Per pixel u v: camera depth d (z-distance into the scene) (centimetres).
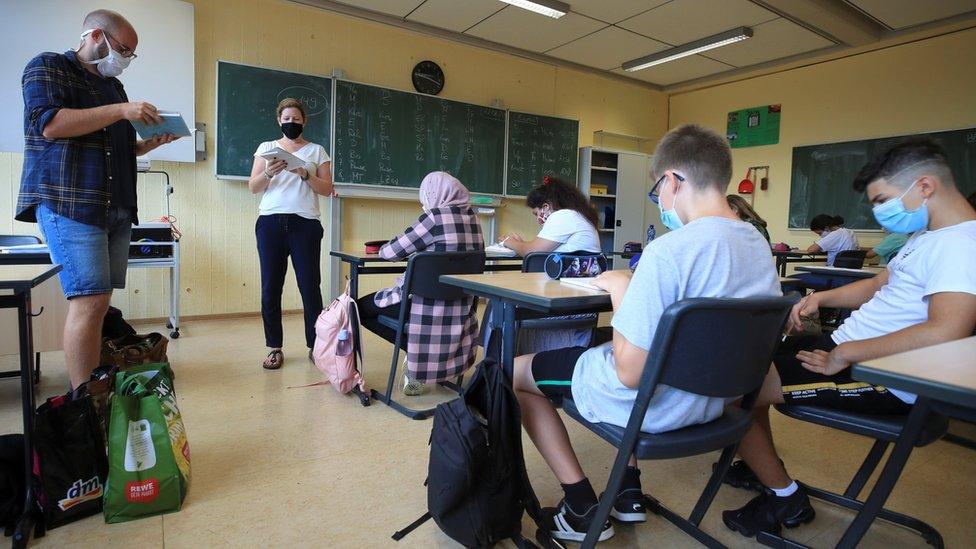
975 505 166
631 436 103
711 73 636
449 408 133
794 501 145
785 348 150
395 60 504
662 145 117
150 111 174
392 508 153
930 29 479
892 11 455
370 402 241
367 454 188
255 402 237
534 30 504
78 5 356
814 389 128
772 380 131
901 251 134
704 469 186
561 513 136
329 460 183
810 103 587
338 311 243
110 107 167
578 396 119
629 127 688
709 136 112
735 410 123
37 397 233
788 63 579
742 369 104
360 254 271
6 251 197
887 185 124
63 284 174
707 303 92
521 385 136
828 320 390
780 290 111
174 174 411
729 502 164
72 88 172
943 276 111
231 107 421
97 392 157
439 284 217
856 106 551
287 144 290
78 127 163
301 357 315
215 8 416
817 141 582
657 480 177
